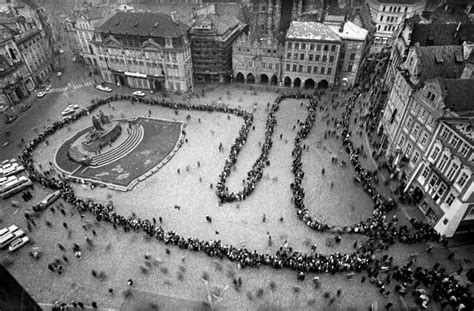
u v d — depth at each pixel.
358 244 48.50
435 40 67.62
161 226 53.19
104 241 50.12
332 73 93.69
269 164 65.62
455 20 84.31
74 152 70.25
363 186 59.03
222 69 101.06
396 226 51.03
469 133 49.59
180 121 82.25
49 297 42.84
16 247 49.00
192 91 98.06
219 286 43.72
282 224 52.78
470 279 42.56
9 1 127.94
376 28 124.19
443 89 50.25
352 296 41.62
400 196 56.28
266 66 97.69
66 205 56.59
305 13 110.25
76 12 108.38
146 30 89.75
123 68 98.50
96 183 62.47
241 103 90.56
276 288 43.19
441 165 49.12
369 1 130.12
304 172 63.31
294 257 46.09
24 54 97.06
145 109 88.12
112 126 76.25
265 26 121.44
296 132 76.38
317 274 44.50
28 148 70.25
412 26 72.25
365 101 87.88
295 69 95.50
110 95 96.25
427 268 44.34
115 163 67.94
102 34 94.50
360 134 74.25
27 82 97.50
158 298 42.53
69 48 133.12
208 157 69.44
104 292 43.41
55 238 50.84
